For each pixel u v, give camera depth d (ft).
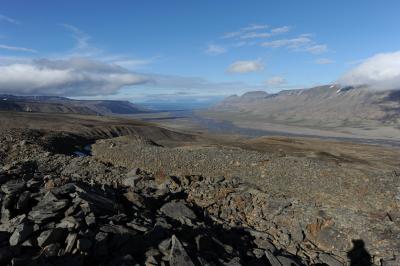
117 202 58.95
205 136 491.72
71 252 40.68
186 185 91.56
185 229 56.24
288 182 97.45
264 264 56.03
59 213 47.37
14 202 49.42
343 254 70.79
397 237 71.87
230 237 64.13
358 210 81.97
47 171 95.61
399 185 88.28
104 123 430.20
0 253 37.24
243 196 86.43
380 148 463.01
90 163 110.83
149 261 43.09
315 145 419.33
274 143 395.96
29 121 351.25
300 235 74.79
